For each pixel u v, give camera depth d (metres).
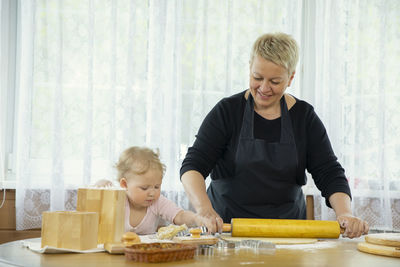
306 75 2.70
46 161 2.38
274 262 1.06
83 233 1.12
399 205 2.60
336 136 2.56
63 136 2.39
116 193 1.18
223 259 1.08
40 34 2.40
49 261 1.00
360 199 2.56
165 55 2.48
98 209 1.18
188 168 1.63
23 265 0.96
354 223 1.42
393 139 2.62
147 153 1.74
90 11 2.39
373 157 2.59
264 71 1.50
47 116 2.39
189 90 2.50
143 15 2.47
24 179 2.29
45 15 2.40
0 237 2.35
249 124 1.70
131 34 2.42
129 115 2.41
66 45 2.41
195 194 1.54
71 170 2.39
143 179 1.68
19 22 2.49
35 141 2.37
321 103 2.59
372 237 1.30
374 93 2.62
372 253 1.23
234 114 1.71
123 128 2.41
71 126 2.41
